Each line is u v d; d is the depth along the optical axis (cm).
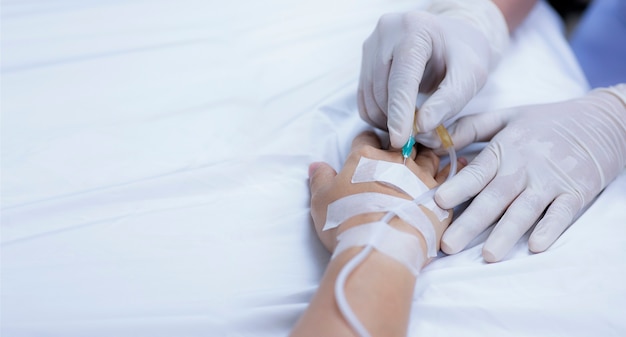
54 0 84
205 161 67
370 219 59
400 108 65
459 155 71
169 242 62
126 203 64
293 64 77
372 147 65
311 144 70
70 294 58
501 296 59
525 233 64
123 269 60
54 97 73
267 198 66
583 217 64
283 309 58
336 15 83
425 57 68
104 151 68
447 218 64
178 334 57
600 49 105
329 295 54
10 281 59
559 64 81
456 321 58
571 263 60
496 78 77
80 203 64
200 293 59
